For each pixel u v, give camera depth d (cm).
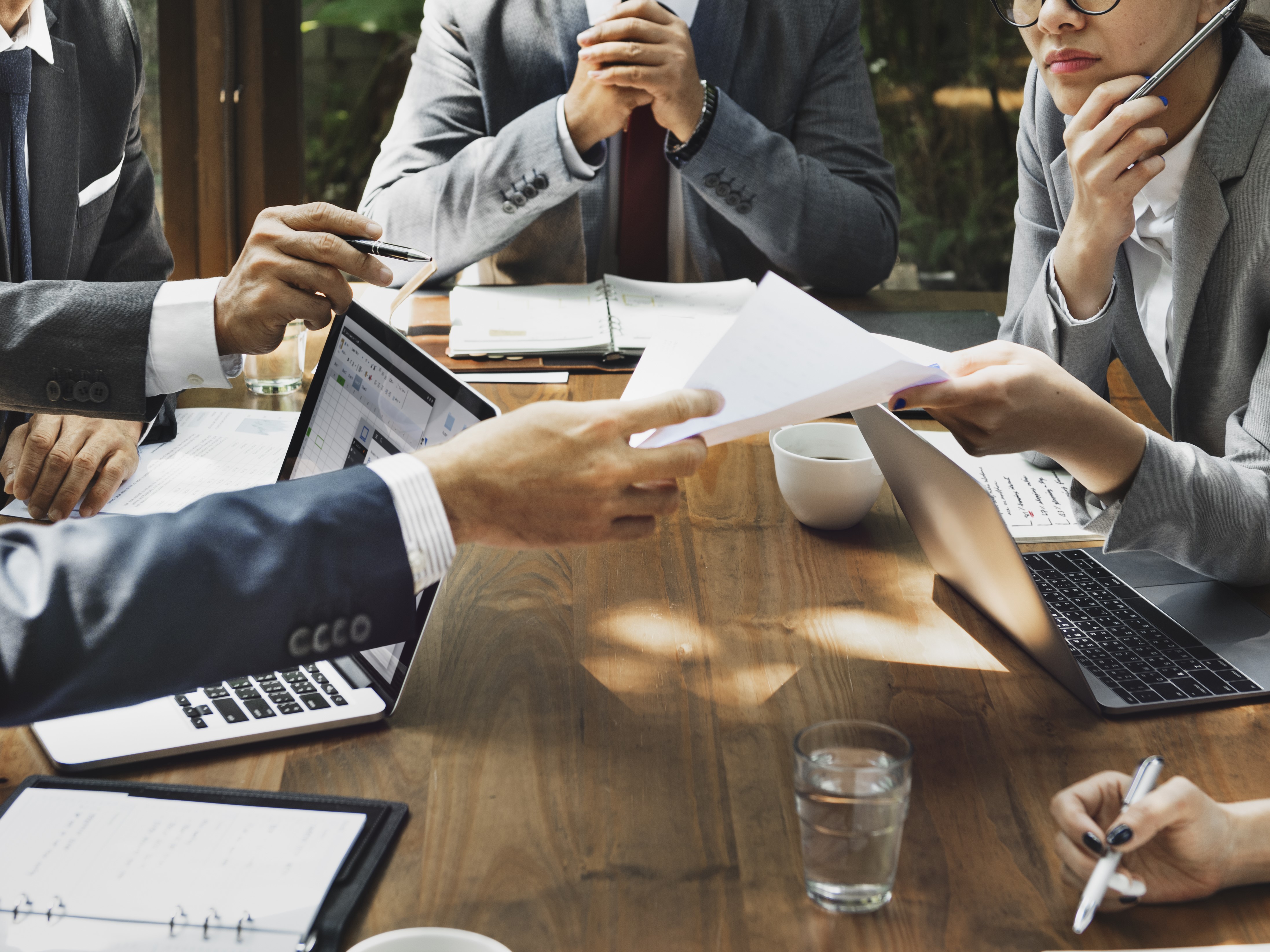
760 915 68
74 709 72
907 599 107
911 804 78
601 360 167
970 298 209
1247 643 98
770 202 205
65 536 75
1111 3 121
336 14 326
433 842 74
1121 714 88
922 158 386
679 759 83
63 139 153
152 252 178
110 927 65
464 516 79
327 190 340
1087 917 65
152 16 284
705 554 115
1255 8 141
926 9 371
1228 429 117
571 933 67
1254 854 69
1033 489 130
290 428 144
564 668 95
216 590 73
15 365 119
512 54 218
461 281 226
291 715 87
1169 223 137
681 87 195
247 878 69
